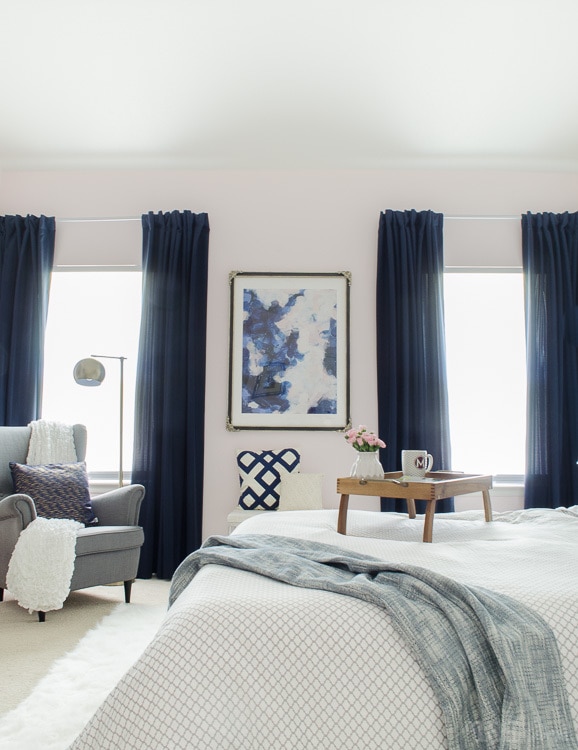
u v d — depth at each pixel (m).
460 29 3.66
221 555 1.65
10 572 3.16
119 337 4.79
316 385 4.55
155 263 4.63
